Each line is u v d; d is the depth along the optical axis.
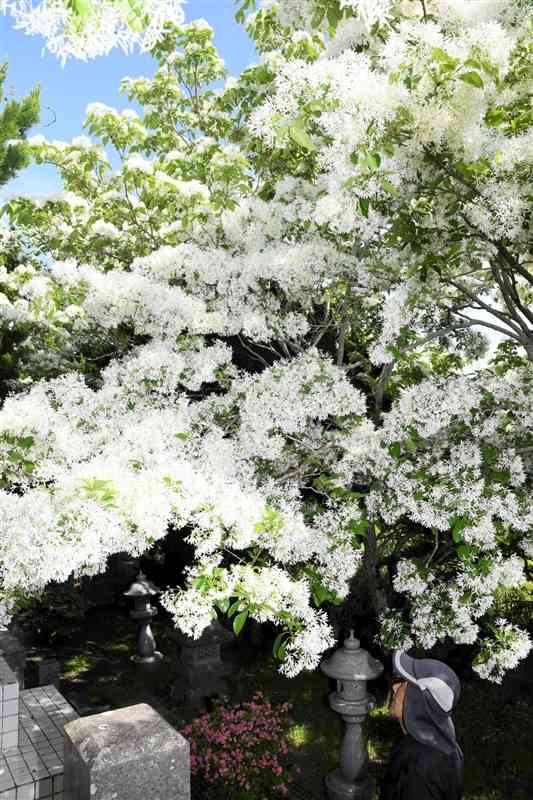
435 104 3.22
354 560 4.45
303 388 4.54
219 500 3.53
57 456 4.05
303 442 4.95
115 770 2.63
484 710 7.21
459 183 4.05
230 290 5.27
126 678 8.53
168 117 8.62
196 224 5.82
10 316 6.52
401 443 4.69
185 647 7.71
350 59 3.50
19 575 3.03
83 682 8.36
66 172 6.14
